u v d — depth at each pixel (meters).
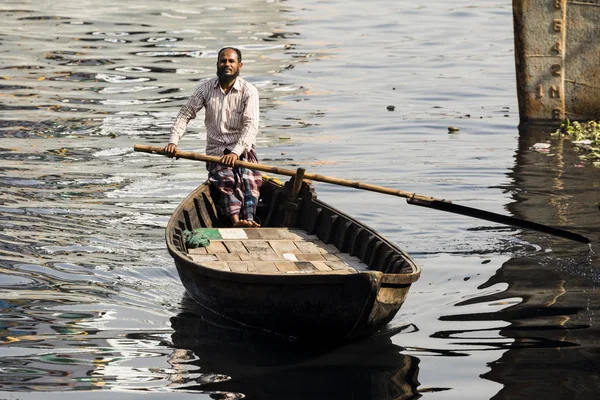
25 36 39.44
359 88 32.59
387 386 11.29
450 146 25.03
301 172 16.48
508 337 12.84
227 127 17.03
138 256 16.09
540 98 27.77
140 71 33.81
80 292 14.38
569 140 25.86
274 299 12.55
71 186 20.30
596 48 26.97
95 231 17.30
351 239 15.18
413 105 30.20
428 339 12.84
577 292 14.54
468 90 32.62
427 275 15.48
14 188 19.92
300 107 29.50
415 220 18.61
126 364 11.87
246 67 35.31
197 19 45.38
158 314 13.70
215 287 13.19
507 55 39.16
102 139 24.78
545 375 11.57
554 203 19.66
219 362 12.01
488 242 17.19
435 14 49.59
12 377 11.36
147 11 46.94
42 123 26.25
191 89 31.25
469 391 11.14
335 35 43.12
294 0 53.19
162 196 19.84
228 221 17.41
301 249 15.30
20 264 15.41
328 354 12.36
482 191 20.69
